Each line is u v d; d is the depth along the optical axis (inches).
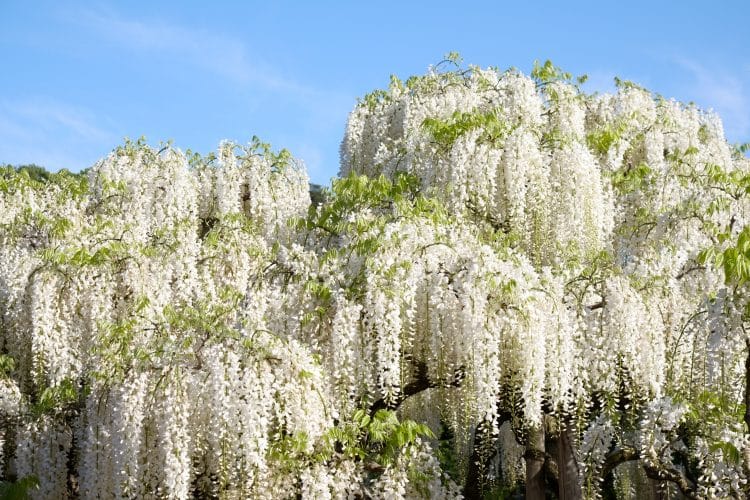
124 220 442.9
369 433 345.1
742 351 312.5
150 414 327.3
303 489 315.3
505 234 377.4
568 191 398.3
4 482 388.8
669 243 371.9
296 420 311.0
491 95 456.1
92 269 378.3
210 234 404.8
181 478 310.5
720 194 386.0
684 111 515.2
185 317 336.5
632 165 486.6
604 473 375.9
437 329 338.0
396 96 516.4
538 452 422.6
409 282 330.6
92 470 339.6
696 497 345.4
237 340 315.6
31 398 408.2
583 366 345.4
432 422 419.2
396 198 367.9
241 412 303.6
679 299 365.7
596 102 514.0
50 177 472.1
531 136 395.9
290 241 445.4
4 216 433.4
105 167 460.4
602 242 409.4
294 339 337.4
